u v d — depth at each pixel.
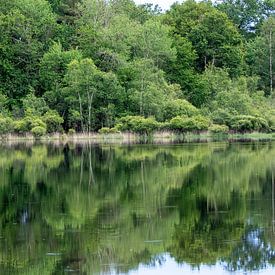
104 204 21.78
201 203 21.50
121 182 27.62
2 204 22.27
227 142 61.97
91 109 82.69
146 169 32.72
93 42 92.00
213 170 31.39
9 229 17.73
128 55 93.50
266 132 85.31
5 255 14.83
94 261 14.22
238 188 24.88
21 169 34.50
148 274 13.20
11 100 87.06
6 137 75.06
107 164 36.47
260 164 34.06
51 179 29.44
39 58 90.56
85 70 81.06
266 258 14.23
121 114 83.06
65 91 82.00
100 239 16.27
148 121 77.12
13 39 91.12
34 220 19.05
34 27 92.06
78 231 17.31
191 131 79.69
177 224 17.98
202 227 17.48
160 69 95.31
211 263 13.96
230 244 15.50
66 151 50.56
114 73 86.88
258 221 18.14
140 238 16.30
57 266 13.91
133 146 56.28
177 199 22.52
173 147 52.78
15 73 88.69
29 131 76.00
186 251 14.97
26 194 24.66
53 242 16.05
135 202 22.09
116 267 13.83
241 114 85.94
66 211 20.52
